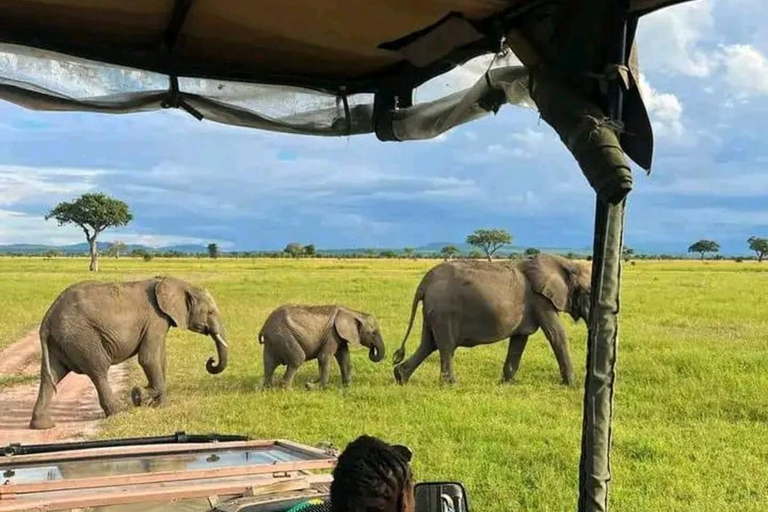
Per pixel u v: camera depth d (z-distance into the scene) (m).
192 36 3.99
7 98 4.11
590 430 3.01
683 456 8.16
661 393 11.26
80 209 70.38
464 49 3.73
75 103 4.23
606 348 2.99
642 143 3.01
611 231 2.97
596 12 3.02
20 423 10.34
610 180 2.87
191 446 3.87
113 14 3.70
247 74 4.45
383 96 4.65
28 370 15.07
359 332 13.14
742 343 16.92
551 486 7.02
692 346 16.11
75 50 4.03
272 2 3.45
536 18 3.23
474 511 6.44
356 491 2.16
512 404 10.61
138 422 9.71
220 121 4.61
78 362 10.50
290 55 4.23
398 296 32.75
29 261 93.69
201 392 11.99
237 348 17.28
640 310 26.02
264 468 3.35
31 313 26.14
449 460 7.76
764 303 28.92
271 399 11.04
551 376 13.70
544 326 13.07
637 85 3.00
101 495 2.98
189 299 11.70
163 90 4.41
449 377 13.05
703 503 6.73
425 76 4.34
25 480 3.36
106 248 145.62
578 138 2.97
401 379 13.21
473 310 12.94
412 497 2.25
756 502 6.76
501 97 3.97
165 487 3.12
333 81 4.65
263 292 35.59
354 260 108.81
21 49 3.97
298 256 136.38
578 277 13.34
